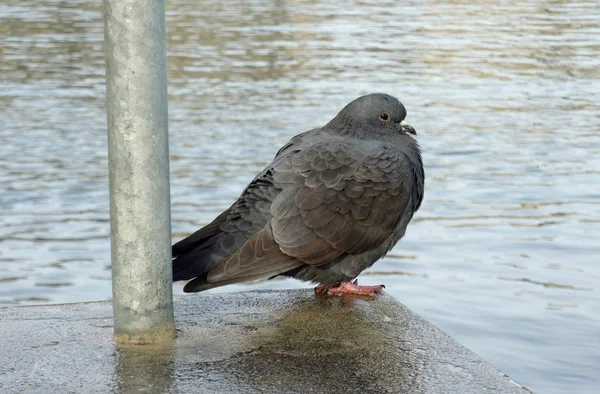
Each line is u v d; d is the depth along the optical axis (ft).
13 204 53.42
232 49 106.11
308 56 103.09
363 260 24.43
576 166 62.49
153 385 17.93
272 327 21.21
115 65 18.95
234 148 64.54
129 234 19.52
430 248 47.34
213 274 22.70
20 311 22.09
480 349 35.55
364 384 17.97
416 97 84.07
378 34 118.62
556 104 82.12
